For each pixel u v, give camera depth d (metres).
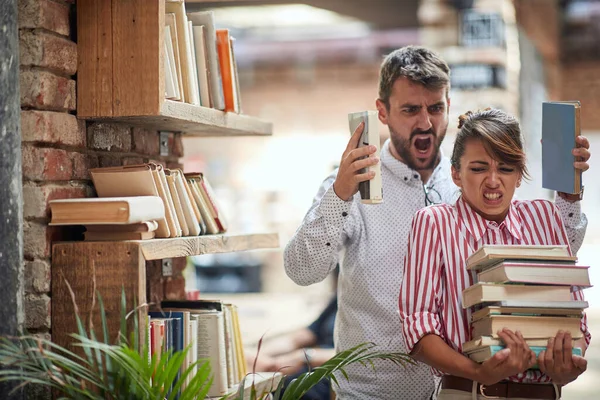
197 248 2.67
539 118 11.65
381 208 2.84
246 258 13.20
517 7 9.97
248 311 10.86
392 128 2.86
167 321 2.51
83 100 2.53
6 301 2.23
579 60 13.96
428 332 2.16
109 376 2.05
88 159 2.64
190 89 2.76
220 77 3.02
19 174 2.29
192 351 2.60
